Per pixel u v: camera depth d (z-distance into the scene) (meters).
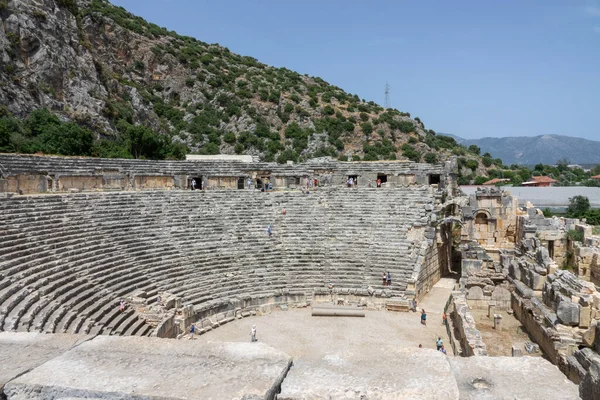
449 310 30.47
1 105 52.38
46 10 70.50
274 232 37.19
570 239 33.53
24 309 17.84
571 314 21.05
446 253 41.16
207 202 39.31
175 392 5.30
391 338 25.81
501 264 33.88
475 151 133.75
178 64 116.25
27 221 26.02
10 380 5.62
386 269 33.34
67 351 6.43
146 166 42.44
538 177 104.12
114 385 5.48
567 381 5.46
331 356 6.18
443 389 5.26
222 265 32.09
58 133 50.44
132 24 120.88
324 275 33.31
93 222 30.09
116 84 86.69
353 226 37.84
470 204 37.94
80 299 21.47
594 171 147.62
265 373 5.67
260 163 48.38
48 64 63.50
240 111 106.38
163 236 32.72
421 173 44.94
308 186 47.12
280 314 30.08
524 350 22.34
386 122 113.94
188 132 97.50
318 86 136.00
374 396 5.18
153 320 23.53
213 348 6.44
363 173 47.69
